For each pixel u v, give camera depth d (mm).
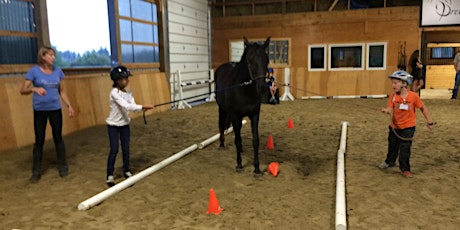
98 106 8719
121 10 9625
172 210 3752
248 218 3516
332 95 14719
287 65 15156
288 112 10734
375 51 14320
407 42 13961
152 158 5871
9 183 4672
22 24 6863
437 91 16328
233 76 4918
